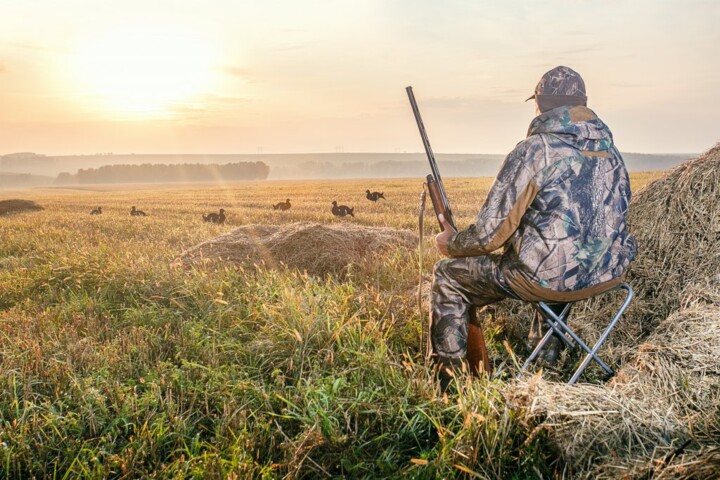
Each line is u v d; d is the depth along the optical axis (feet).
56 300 18.28
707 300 10.37
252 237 25.17
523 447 7.54
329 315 12.75
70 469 7.73
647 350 9.03
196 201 121.08
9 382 10.25
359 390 9.52
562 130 8.37
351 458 7.95
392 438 8.31
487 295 9.50
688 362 8.21
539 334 11.85
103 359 11.64
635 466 6.62
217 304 14.84
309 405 8.81
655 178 13.82
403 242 24.67
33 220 58.18
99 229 46.70
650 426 7.19
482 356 9.96
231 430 8.52
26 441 8.48
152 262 21.54
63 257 22.61
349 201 91.97
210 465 7.65
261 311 13.98
